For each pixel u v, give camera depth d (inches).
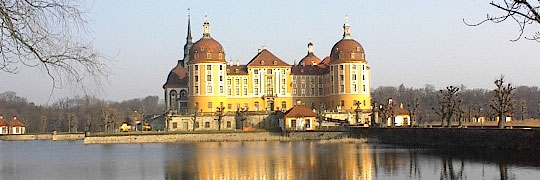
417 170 2279.8
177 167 2677.2
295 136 5570.9
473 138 3371.1
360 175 2167.8
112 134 5649.6
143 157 3373.5
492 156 2699.3
